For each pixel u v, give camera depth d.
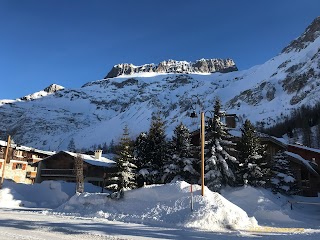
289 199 32.41
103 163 53.16
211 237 12.90
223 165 28.94
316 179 43.34
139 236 12.52
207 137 30.50
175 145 32.47
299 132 114.38
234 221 17.27
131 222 17.34
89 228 14.19
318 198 35.66
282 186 33.25
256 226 17.81
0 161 58.31
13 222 15.59
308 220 23.72
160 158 34.22
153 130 35.38
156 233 13.42
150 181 33.44
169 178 31.84
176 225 16.47
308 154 53.00
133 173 31.83
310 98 171.50
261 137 37.62
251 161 30.11
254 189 27.92
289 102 191.00
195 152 32.56
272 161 34.31
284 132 121.88
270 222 21.81
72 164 52.94
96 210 21.92
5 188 37.19
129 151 32.50
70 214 20.84
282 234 14.58
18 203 34.50
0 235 11.85
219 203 19.06
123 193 22.66
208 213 17.11
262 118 177.50
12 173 61.25
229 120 38.88
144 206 20.61
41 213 21.31
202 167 19.97
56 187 41.22
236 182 30.41
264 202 26.23
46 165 54.62
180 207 18.72
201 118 20.92
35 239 11.27
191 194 18.47
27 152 65.88
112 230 13.81
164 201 20.25
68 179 51.72
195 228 15.68
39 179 53.53
